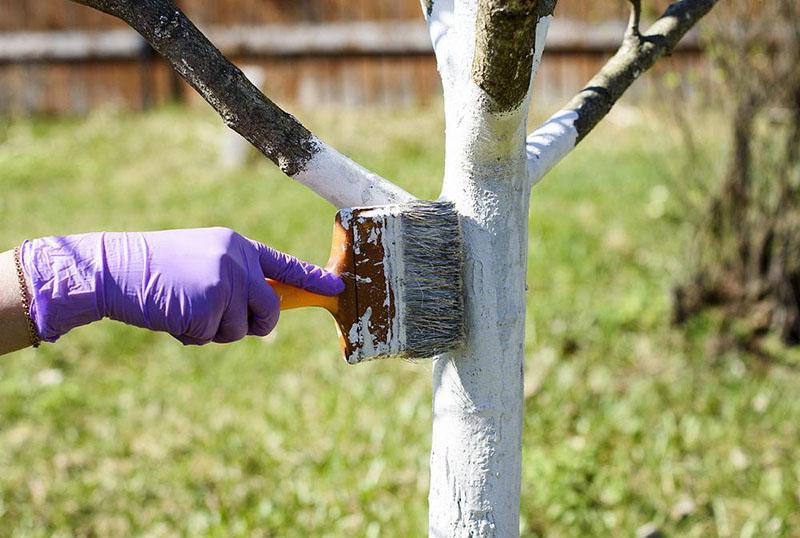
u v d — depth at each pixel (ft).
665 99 20.92
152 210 22.72
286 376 14.61
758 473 11.66
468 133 5.10
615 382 13.87
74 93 34.01
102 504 11.75
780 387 13.51
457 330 5.42
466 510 5.70
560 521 10.87
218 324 5.13
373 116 31.42
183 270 5.02
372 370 14.47
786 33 13.74
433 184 23.29
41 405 14.01
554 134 5.91
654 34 6.45
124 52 33.40
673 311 15.05
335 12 32.65
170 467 12.37
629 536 10.66
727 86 14.34
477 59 4.73
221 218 21.48
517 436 5.67
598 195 21.52
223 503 11.56
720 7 13.87
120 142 29.60
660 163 22.26
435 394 5.79
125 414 13.84
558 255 18.16
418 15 32.30
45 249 5.08
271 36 32.91
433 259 5.32
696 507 11.09
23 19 33.63
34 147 29.71
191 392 14.32
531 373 13.96
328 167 5.39
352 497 11.38
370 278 5.26
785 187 14.26
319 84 33.22
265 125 5.27
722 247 14.94
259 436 12.96
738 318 14.82
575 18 30.86
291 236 19.99
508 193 5.29
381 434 12.58
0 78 34.01
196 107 33.40
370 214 5.23
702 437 12.39
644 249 18.26
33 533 11.19
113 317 5.09
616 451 12.14
